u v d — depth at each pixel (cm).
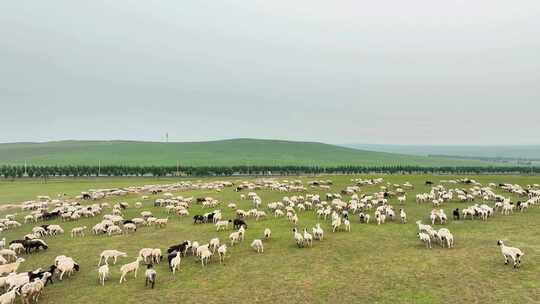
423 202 5250
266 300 2048
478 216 4138
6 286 2356
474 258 2617
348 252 2914
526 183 7212
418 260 2625
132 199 6431
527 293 1983
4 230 4175
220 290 2212
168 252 2952
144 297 2136
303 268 2567
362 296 2052
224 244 3058
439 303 1922
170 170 13100
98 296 2167
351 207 4684
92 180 10912
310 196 5978
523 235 3272
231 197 6325
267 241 3359
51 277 2447
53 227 3878
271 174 13788
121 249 3228
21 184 9669
